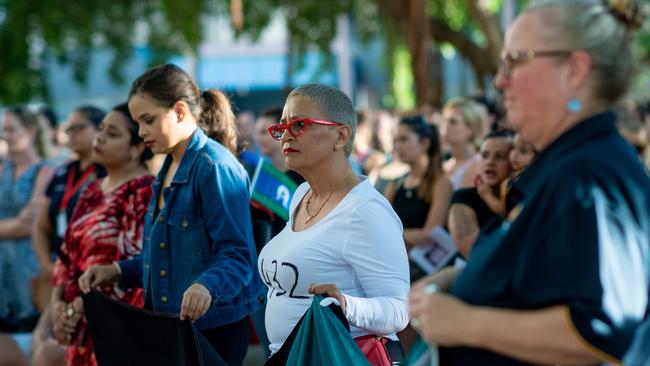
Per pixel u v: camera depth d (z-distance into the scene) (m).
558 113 2.52
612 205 2.35
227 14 18.66
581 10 2.51
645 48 14.14
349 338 3.44
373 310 3.57
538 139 2.58
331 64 18.66
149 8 19.34
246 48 28.80
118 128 5.22
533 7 2.58
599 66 2.49
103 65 25.86
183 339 4.10
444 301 2.55
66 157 9.71
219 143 4.80
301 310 3.82
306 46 18.19
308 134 3.83
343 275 3.76
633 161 2.48
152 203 4.63
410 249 6.86
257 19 18.19
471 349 2.61
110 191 5.29
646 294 2.39
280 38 28.72
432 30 19.94
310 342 3.60
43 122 8.38
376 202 3.77
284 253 3.86
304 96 3.88
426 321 2.57
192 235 4.40
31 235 7.87
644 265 2.37
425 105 14.48
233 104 5.38
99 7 19.36
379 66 21.58
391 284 3.69
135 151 5.30
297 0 18.02
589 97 2.51
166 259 4.46
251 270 4.34
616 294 2.29
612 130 2.52
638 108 8.42
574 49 2.49
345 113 3.89
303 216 3.98
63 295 5.36
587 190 2.37
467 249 5.62
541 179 2.49
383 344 3.84
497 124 6.50
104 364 4.52
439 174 7.09
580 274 2.31
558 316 2.32
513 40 2.57
